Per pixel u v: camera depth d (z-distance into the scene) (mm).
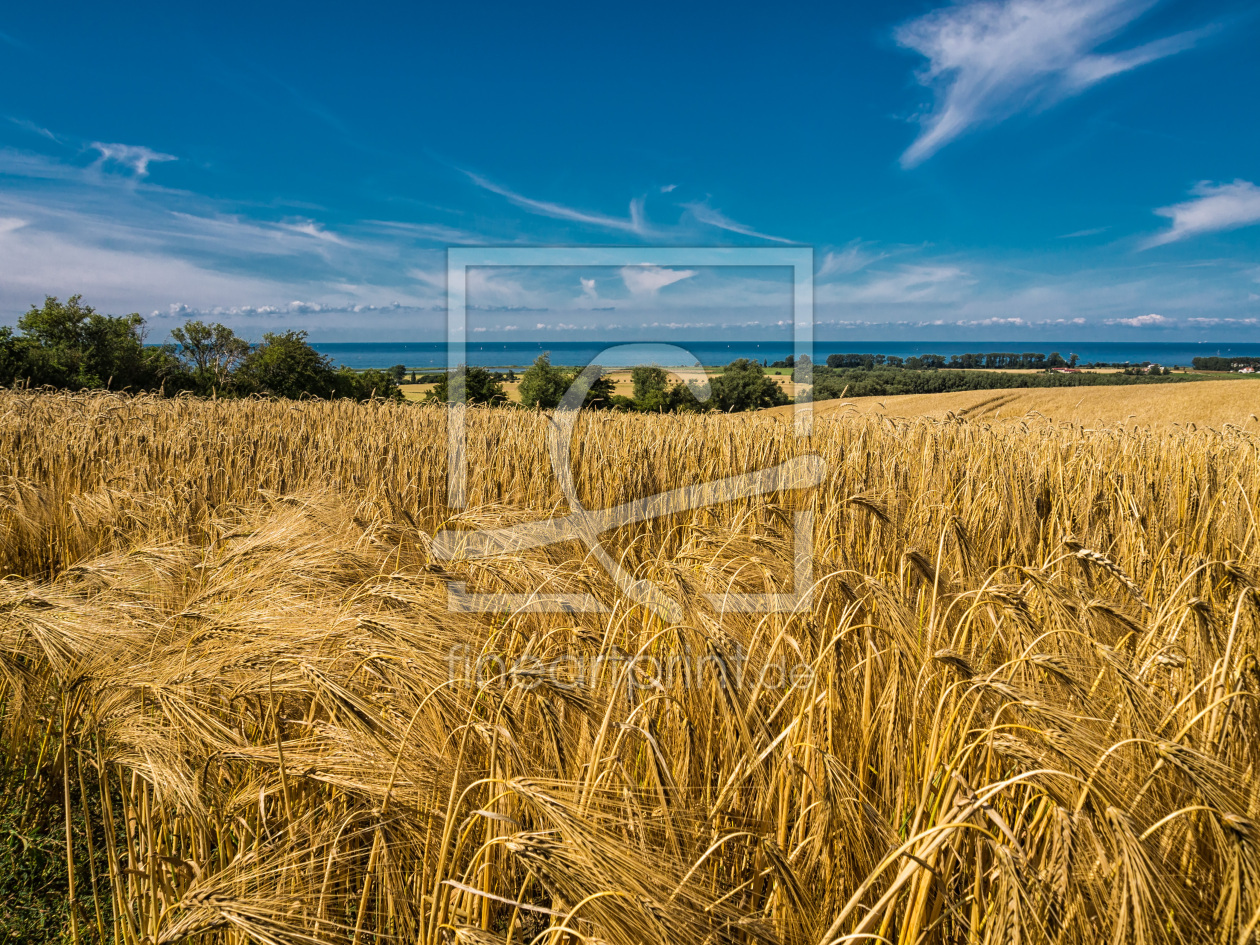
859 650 2855
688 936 1562
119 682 2348
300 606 2686
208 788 2355
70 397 15156
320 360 42062
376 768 2100
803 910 1710
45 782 2842
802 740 2275
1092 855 1614
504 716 2293
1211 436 8938
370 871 2275
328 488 5500
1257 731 2037
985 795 1601
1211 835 1858
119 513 5016
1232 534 4840
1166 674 2385
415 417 11852
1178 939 1563
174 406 14445
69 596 2814
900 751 2346
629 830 1907
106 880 2711
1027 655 2197
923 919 1924
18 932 2477
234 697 2344
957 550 3617
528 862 1592
